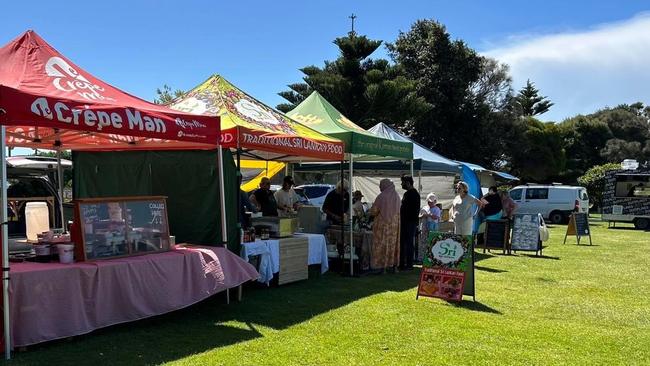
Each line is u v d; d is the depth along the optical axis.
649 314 6.78
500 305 7.15
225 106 7.36
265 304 6.78
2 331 4.41
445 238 7.41
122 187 7.97
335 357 4.83
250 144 6.88
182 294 5.68
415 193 10.10
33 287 4.52
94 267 4.94
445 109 34.22
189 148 7.27
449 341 5.42
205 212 7.12
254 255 7.21
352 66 28.36
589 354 5.11
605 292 8.23
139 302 5.27
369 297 7.42
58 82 5.27
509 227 13.60
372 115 27.42
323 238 8.91
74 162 8.45
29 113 4.34
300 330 5.66
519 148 41.59
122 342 5.02
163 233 5.90
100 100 5.29
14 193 7.80
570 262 11.74
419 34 35.47
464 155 35.22
